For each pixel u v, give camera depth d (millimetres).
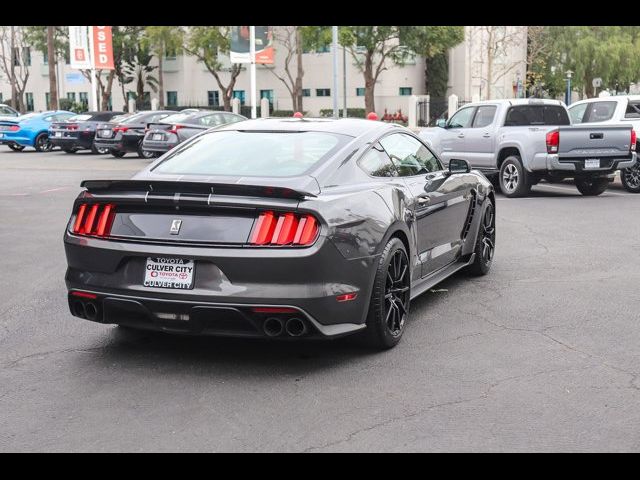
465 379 4594
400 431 3846
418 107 43844
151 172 5309
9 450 3670
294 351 5184
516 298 6637
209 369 4824
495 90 52875
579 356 5023
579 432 3809
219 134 5762
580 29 51500
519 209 12672
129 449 3668
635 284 7133
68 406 4219
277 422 3977
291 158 5164
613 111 16281
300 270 4449
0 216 11984
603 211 12359
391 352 5152
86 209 4910
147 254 4625
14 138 29734
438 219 6246
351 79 53469
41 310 6383
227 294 4469
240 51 32125
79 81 56344
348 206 4770
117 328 5797
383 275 5004
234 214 4559
